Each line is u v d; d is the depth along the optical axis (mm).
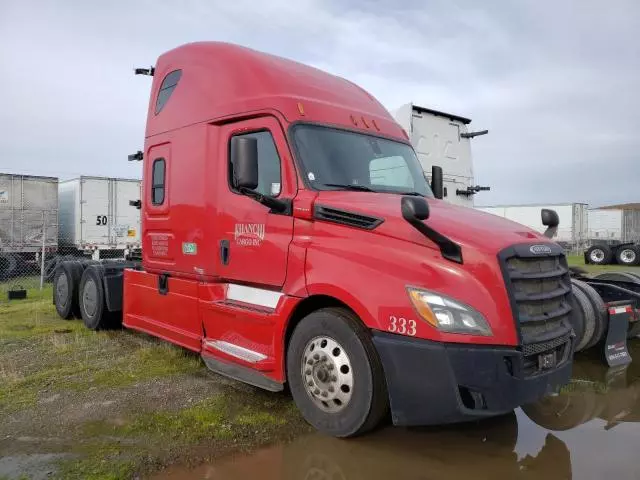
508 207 37156
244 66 5453
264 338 4730
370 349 3896
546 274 4031
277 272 4621
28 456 3756
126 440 4027
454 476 3533
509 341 3607
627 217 38594
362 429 3939
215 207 5434
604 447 4016
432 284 3684
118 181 23922
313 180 4656
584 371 6094
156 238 6367
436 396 3613
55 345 6965
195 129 5762
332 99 5438
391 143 5613
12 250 20734
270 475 3537
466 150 12477
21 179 21016
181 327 5969
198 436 4102
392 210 4102
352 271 4016
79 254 22984
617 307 6352
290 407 4727
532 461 3764
